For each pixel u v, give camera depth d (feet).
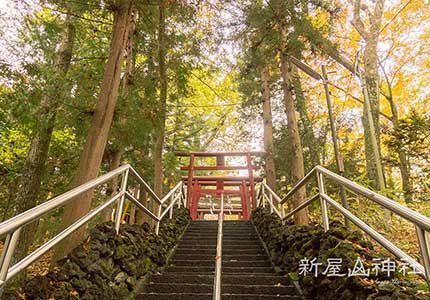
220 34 20.70
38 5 14.08
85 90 14.66
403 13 36.17
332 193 18.62
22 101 12.76
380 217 17.07
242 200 28.71
